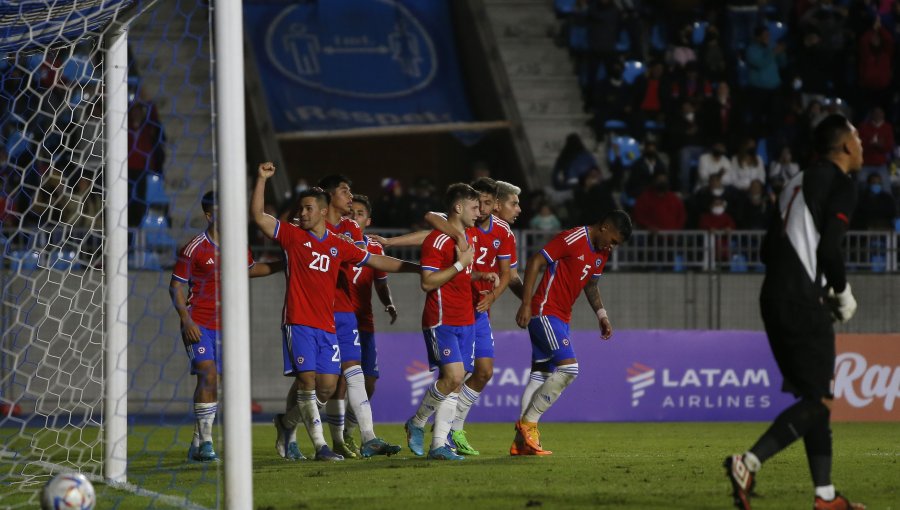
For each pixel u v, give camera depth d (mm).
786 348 17625
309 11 68375
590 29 65562
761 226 55500
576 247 28109
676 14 68438
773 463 26250
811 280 17453
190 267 28047
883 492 20984
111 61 24047
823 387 17344
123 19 23359
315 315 26484
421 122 65188
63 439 37156
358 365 28672
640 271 51906
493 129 65125
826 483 17516
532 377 29984
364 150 66312
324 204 26297
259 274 27344
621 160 60469
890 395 47094
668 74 63031
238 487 17031
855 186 17578
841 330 51938
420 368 46812
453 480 22766
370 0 69438
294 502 19547
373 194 65938
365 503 19312
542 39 70938
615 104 64500
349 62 67062
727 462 17125
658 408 47688
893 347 47156
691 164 61156
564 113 68125
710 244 51969
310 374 26484
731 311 51906
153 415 47719
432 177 66688
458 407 29812
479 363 29344
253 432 40656
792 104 62719
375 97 65938
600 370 47469
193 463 27891
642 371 47719
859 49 64250
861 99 65000
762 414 48250
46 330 45500
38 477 25781
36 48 26625
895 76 65125
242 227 17172
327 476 23703
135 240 48562
